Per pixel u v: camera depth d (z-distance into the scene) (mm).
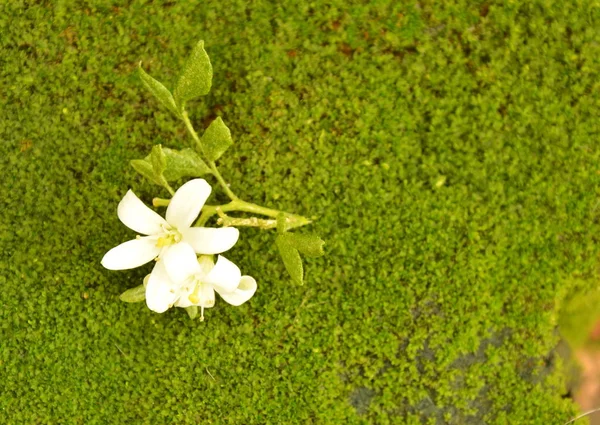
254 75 300
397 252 302
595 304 302
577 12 298
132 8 301
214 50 302
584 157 301
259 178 302
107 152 303
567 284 303
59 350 307
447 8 299
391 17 300
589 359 304
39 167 304
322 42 301
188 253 253
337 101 301
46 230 305
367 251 302
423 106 301
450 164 301
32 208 305
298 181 302
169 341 306
